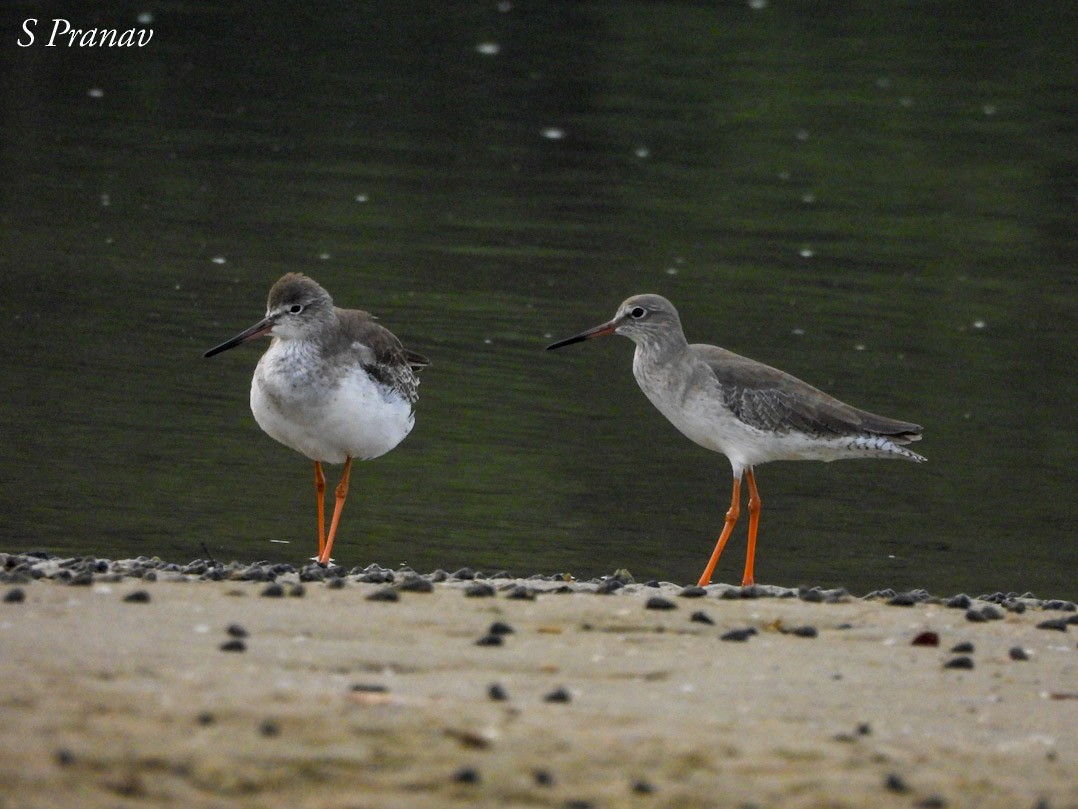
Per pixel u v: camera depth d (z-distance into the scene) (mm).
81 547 13805
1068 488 16922
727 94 32406
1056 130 30672
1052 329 22141
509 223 25797
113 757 6477
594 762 6926
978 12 36531
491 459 17109
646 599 10508
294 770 6543
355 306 21578
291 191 26891
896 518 16031
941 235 26156
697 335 21078
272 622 8961
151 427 17203
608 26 35875
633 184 28172
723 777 6902
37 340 19516
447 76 33000
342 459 13781
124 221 24750
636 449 17688
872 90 32594
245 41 34719
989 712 8328
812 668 8945
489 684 8047
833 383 19562
